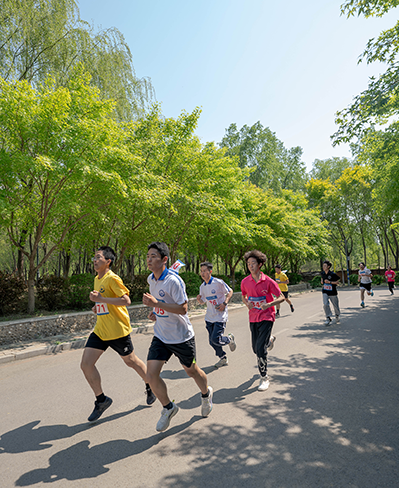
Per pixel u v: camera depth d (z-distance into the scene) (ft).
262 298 15.21
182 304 10.60
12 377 17.81
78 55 43.19
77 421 11.98
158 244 10.85
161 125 44.65
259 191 88.38
